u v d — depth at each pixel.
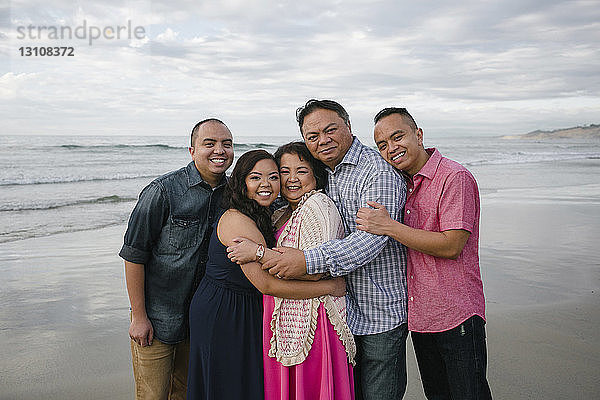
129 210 11.45
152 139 36.81
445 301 2.91
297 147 3.00
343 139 2.99
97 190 14.33
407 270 3.06
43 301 5.89
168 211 3.05
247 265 2.72
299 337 2.77
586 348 4.61
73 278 6.72
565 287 6.34
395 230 2.79
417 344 3.22
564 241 8.79
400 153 2.96
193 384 2.91
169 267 3.08
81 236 9.00
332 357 2.80
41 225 9.83
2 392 3.92
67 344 4.80
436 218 2.91
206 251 3.14
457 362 2.95
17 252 7.92
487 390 3.03
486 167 25.23
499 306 5.68
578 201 13.36
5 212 11.05
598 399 3.75
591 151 41.38
